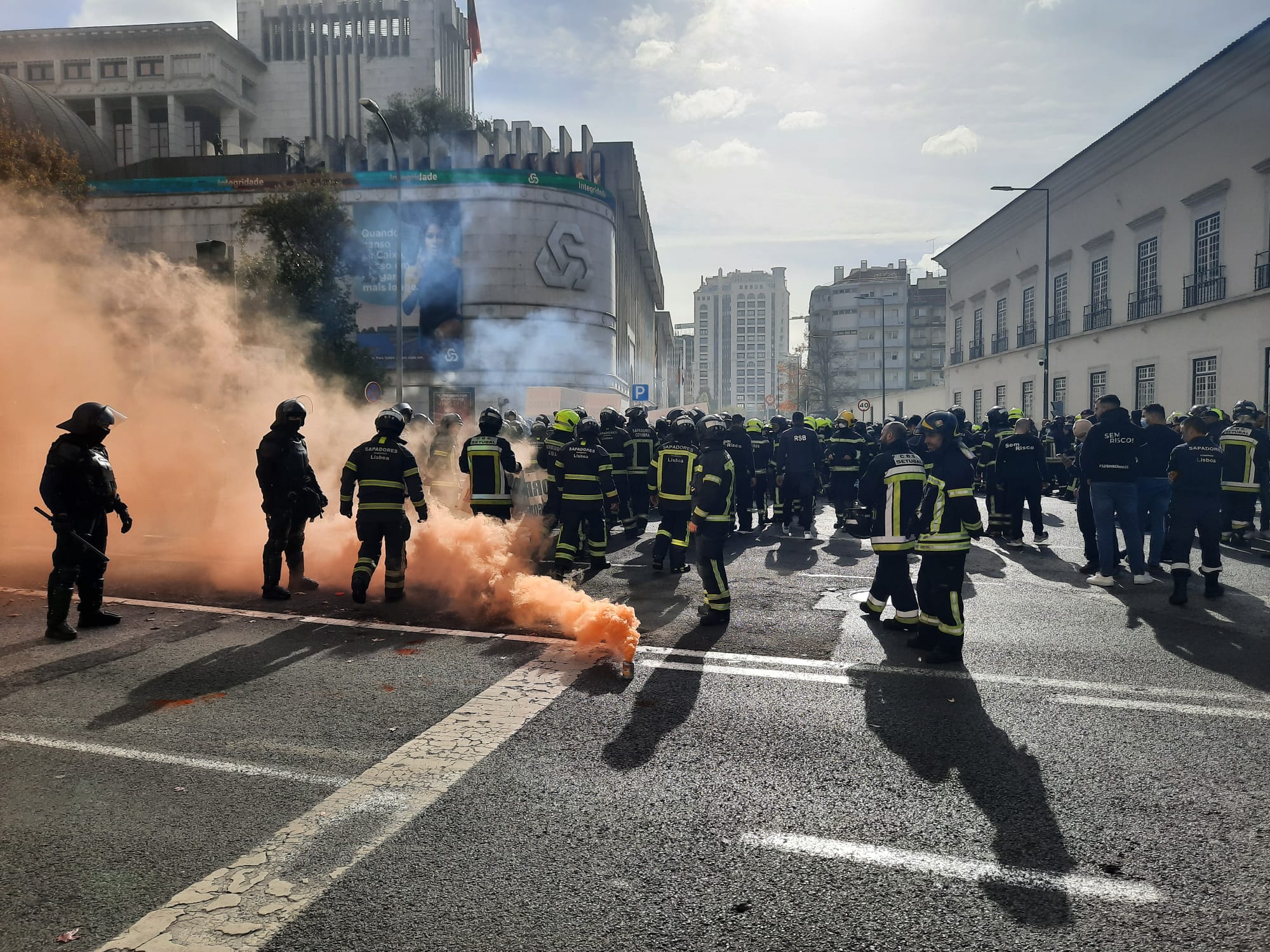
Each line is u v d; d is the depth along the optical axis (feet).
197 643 19.22
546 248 131.64
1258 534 39.09
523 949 8.11
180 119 258.98
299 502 24.13
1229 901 8.98
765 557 33.35
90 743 13.29
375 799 11.35
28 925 8.48
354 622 21.24
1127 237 94.12
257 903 8.88
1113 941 8.29
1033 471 35.99
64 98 255.29
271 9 293.43
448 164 133.49
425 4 291.17
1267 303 72.28
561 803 11.24
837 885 9.28
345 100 291.38
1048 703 15.42
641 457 40.60
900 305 325.42
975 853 9.98
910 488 20.26
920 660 18.19
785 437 41.42
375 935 8.34
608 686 16.21
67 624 19.62
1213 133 79.20
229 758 12.69
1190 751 13.12
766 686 16.33
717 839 10.29
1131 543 27.20
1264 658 18.49
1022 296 123.13
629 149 171.94
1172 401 86.33
